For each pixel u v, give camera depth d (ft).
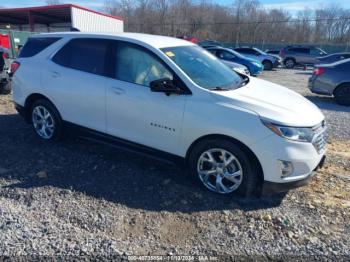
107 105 13.92
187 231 10.12
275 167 10.94
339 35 207.72
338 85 30.68
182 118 12.06
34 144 16.49
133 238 9.69
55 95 15.58
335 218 10.96
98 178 13.17
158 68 12.85
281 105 11.84
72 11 74.08
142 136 13.33
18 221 10.20
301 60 89.51
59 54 15.72
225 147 11.55
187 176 13.53
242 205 11.52
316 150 11.42
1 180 12.78
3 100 26.81
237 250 9.32
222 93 11.89
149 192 12.25
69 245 9.23
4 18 93.40
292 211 11.27
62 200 11.50
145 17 202.69
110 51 14.12
